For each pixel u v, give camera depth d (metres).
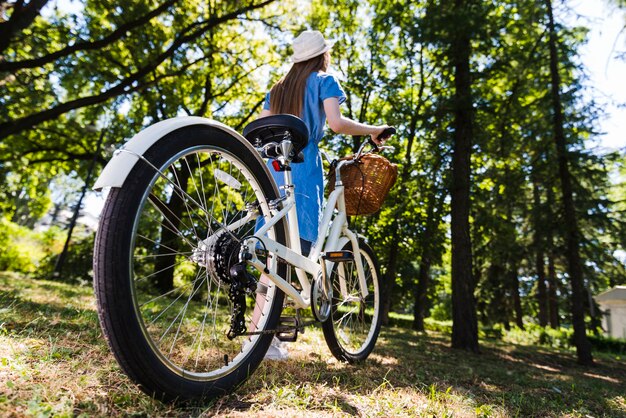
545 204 9.89
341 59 16.00
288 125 1.79
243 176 1.88
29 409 1.11
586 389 3.54
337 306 2.58
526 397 2.46
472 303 7.86
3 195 18.05
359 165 2.55
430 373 2.92
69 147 15.64
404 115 12.53
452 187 8.30
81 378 1.44
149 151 1.32
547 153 9.94
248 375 1.67
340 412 1.52
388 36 14.35
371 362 2.89
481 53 8.77
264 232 1.72
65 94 11.45
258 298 1.91
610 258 9.63
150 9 9.10
